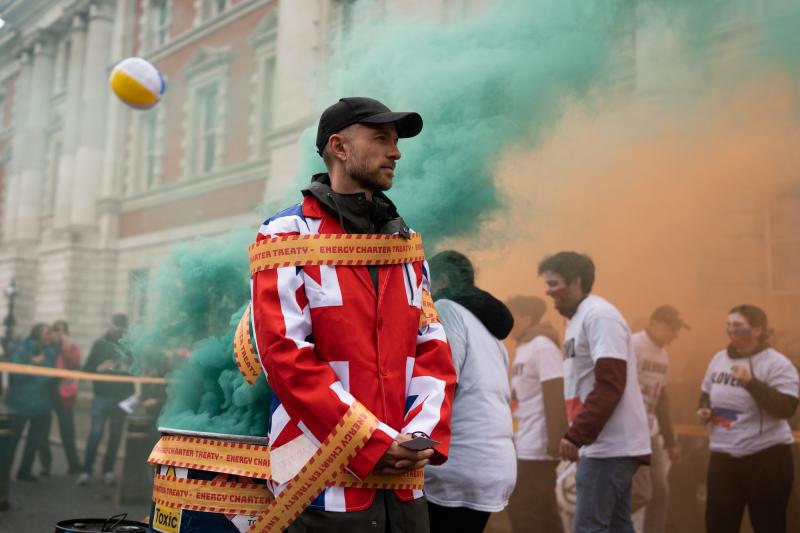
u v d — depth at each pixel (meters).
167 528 1.95
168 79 17.98
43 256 20.48
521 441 4.35
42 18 23.64
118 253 18.75
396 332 1.71
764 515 3.77
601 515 3.23
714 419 3.97
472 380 2.67
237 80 15.75
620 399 3.29
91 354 6.95
